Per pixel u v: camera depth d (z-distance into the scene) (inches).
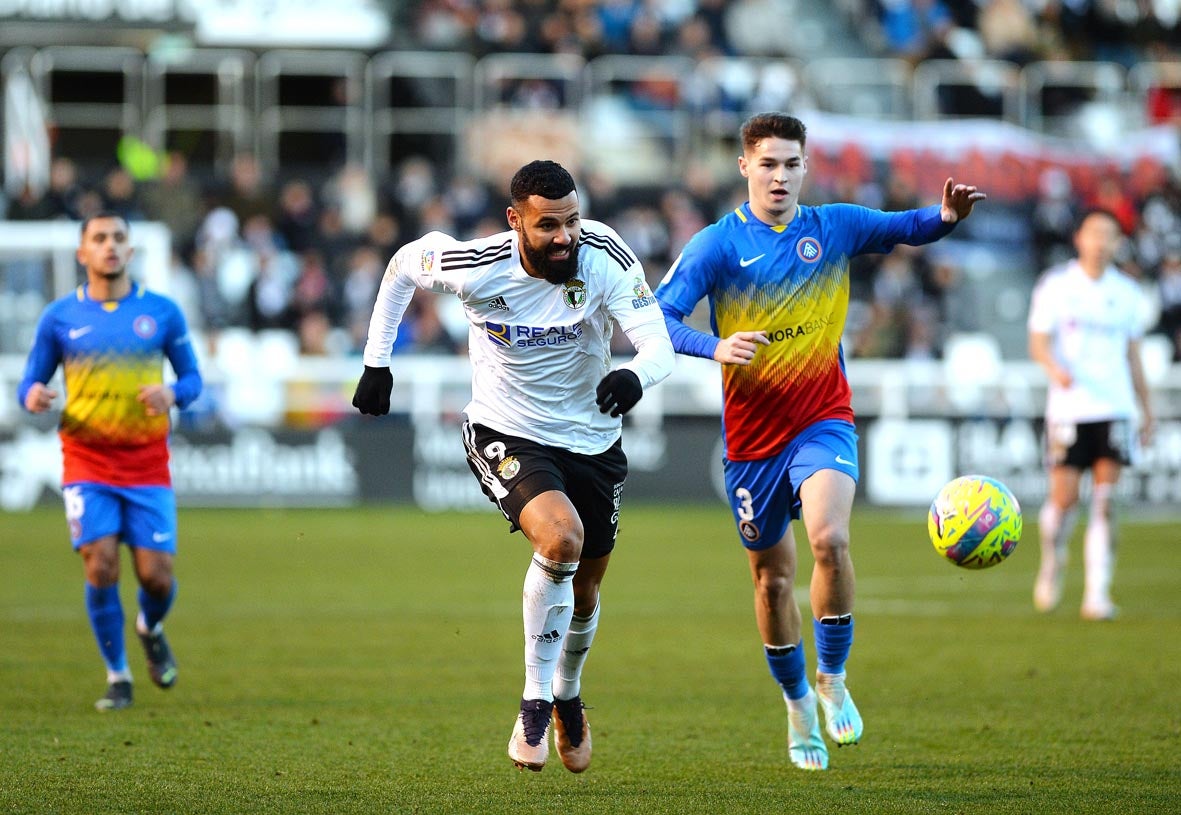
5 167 3203.7
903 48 3713.1
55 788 734.5
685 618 1472.7
